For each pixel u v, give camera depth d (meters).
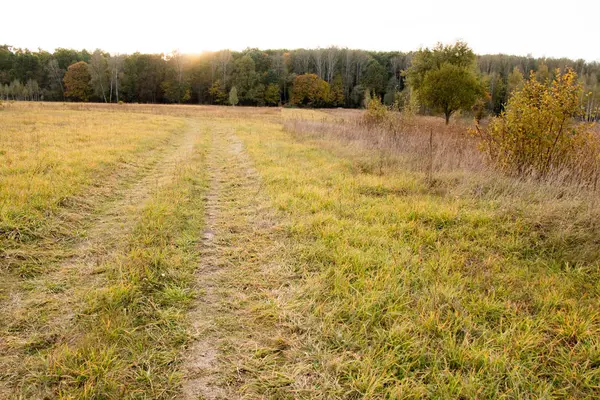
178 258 3.93
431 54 30.94
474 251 4.34
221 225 5.13
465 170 7.46
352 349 2.64
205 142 14.40
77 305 3.04
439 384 2.29
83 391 2.17
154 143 12.65
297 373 2.41
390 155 9.78
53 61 77.19
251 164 9.41
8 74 75.56
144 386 2.29
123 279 3.43
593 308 3.11
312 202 5.98
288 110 53.44
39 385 2.23
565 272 3.87
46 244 4.16
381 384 2.28
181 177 7.63
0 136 10.98
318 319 2.98
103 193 6.26
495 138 7.96
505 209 5.43
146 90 77.62
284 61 84.19
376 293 3.27
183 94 76.56
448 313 2.99
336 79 81.31
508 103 7.71
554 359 2.53
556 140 6.82
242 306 3.19
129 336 2.71
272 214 5.47
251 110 48.56
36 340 2.60
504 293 3.38
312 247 4.29
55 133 12.55
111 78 71.69
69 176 6.68
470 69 28.73
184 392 2.26
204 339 2.76
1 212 4.44
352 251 4.13
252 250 4.32
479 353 2.50
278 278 3.65
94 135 12.65
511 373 2.36
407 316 2.98
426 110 36.72
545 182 6.50
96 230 4.73
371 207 5.83
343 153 10.68
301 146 12.51
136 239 4.38
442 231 4.88
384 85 78.75
